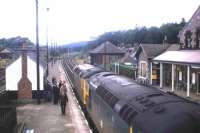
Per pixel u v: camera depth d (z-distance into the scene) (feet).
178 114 22.65
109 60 207.21
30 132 51.13
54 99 77.61
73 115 64.59
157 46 139.03
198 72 101.19
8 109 53.21
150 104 26.78
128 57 202.18
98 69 80.18
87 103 65.92
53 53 320.09
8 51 279.28
